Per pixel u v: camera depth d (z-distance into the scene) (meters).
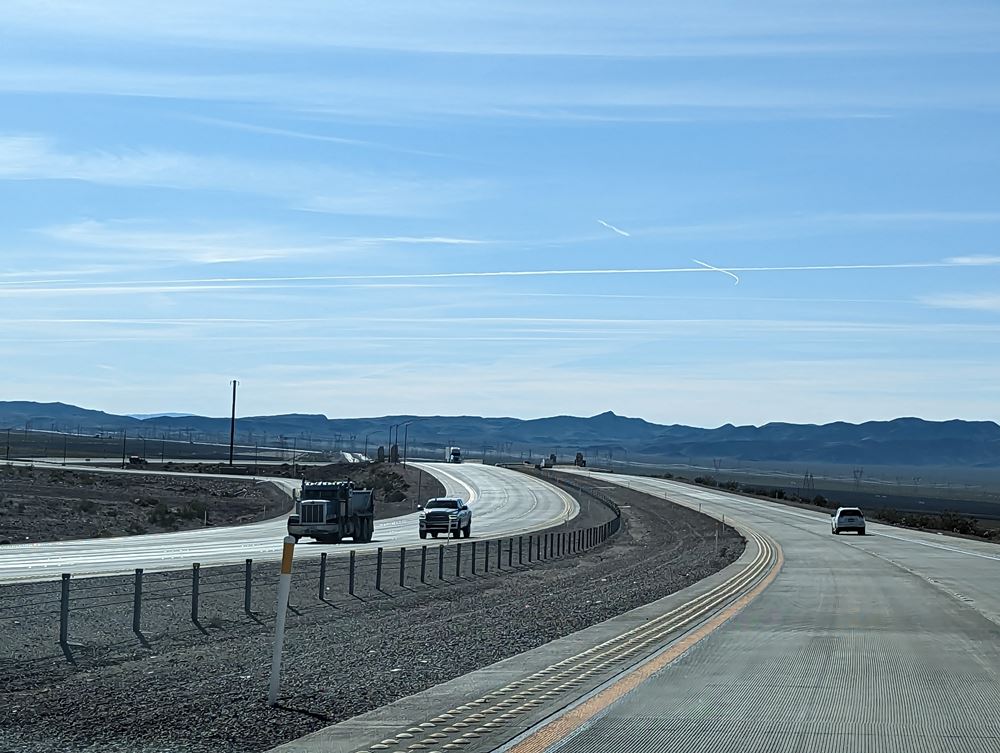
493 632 24.12
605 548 70.31
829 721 13.01
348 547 59.66
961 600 30.31
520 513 109.38
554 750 11.42
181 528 87.25
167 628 25.56
